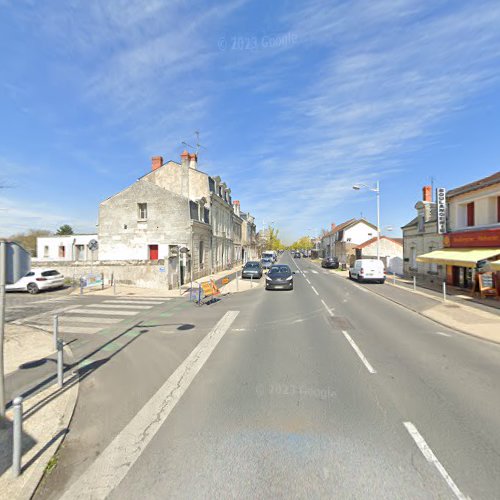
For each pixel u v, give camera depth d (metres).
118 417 4.12
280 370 5.70
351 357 6.40
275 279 17.53
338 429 3.77
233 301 13.80
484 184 15.17
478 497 2.71
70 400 4.58
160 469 3.10
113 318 10.27
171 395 4.74
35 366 5.98
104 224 22.08
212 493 2.78
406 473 3.01
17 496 2.75
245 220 49.03
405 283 20.70
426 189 24.09
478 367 5.84
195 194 25.44
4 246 3.94
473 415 4.09
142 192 21.62
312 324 9.38
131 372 5.69
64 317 10.45
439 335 8.16
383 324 9.40
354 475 2.98
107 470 3.10
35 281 15.88
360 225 49.84
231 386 5.03
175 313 11.09
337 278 25.61
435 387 4.96
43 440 3.59
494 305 12.20
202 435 3.67
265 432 3.72
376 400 4.52
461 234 16.48
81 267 19.12
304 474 3.00
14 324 9.45
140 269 18.22
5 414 4.16
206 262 25.27
